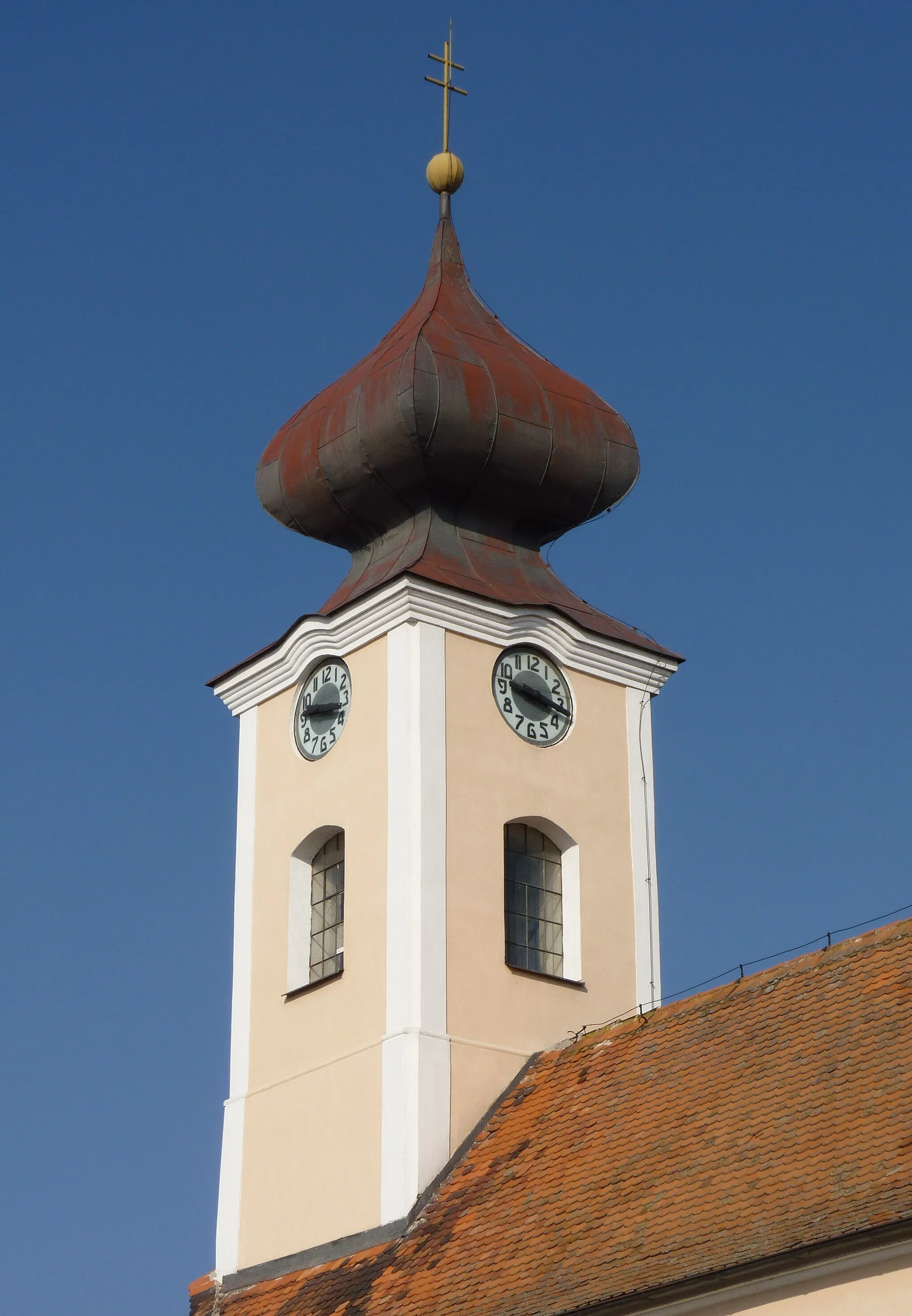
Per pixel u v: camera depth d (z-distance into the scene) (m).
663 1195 45.94
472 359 61.62
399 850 57.06
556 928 59.47
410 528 62.38
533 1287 46.16
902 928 48.62
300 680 61.88
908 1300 39.91
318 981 58.34
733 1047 49.16
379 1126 55.19
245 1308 55.69
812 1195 42.59
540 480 62.00
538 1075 55.38
